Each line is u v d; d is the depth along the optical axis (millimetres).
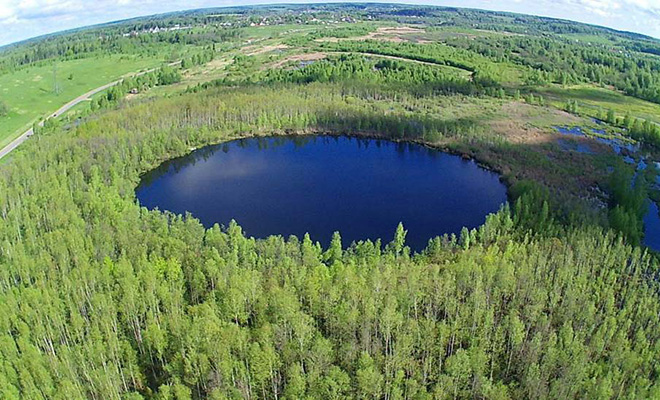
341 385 72812
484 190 175625
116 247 113312
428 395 72312
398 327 82188
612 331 84188
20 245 109812
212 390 72438
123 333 88062
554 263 104875
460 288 95625
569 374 73438
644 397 71188
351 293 87438
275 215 158750
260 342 78500
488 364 81875
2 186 142125
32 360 75375
